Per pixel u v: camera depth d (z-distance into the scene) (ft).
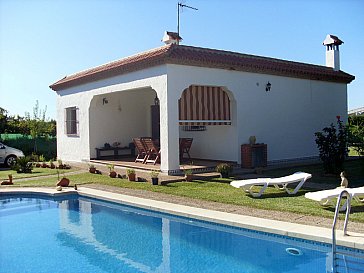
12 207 37.32
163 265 21.25
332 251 20.66
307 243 22.40
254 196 34.01
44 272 20.74
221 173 45.16
